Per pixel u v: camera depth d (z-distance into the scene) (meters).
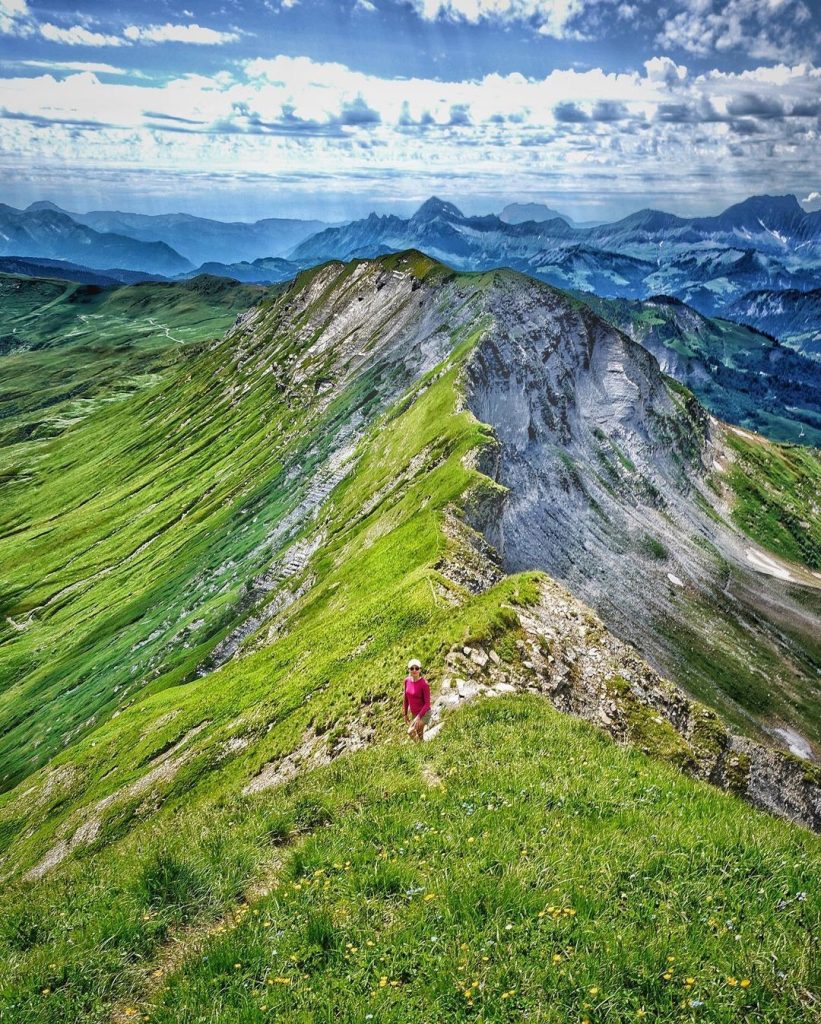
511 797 13.73
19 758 107.00
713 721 31.78
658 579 121.25
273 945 10.20
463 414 100.69
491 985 8.80
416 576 49.03
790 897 10.21
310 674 46.19
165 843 15.38
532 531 108.75
